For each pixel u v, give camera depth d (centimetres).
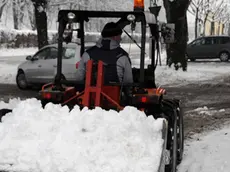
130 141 361
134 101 444
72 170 343
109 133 364
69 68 1222
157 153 359
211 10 3919
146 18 464
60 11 488
